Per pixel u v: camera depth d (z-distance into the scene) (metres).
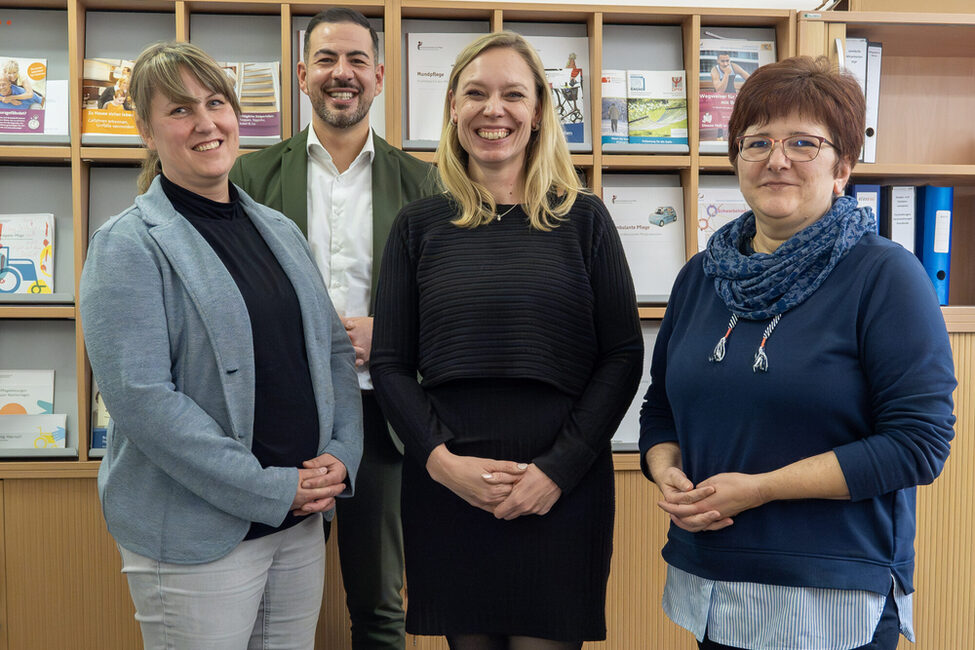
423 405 1.46
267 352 1.42
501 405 1.45
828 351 1.18
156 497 1.35
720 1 2.81
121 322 1.30
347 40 1.98
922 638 2.51
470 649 1.51
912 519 1.23
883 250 1.19
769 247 1.32
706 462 1.29
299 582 1.52
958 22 2.49
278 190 2.06
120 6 2.38
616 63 2.60
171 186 1.45
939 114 2.85
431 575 1.50
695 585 1.30
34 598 2.30
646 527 2.46
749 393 1.22
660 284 2.56
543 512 1.41
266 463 1.42
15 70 2.36
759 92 1.25
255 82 2.39
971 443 2.50
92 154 2.29
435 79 2.49
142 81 1.41
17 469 2.25
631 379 1.49
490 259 1.47
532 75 1.53
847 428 1.18
